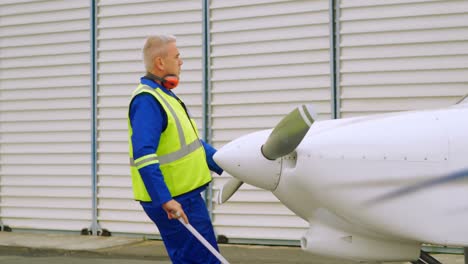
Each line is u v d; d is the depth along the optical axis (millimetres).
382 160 3883
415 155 3848
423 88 7793
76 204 9516
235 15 8609
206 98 8789
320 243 4176
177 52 4758
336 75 8141
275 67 8438
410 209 3852
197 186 4691
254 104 8555
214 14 8719
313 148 3998
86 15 9383
